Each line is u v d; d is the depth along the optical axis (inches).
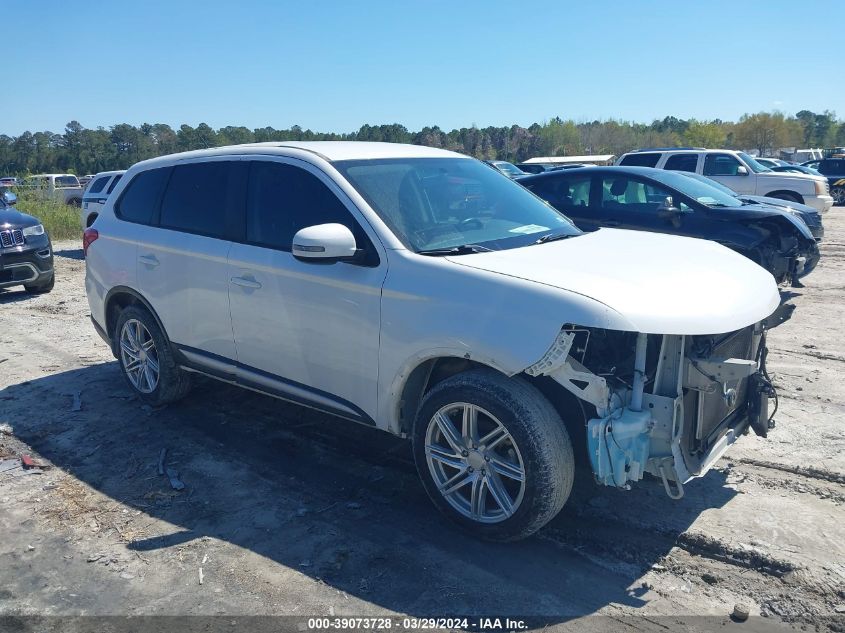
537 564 129.2
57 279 456.4
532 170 1176.2
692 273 139.6
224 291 174.1
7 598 122.6
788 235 328.5
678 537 136.2
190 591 123.1
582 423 132.5
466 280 131.2
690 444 133.0
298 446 182.7
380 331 142.0
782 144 3688.5
